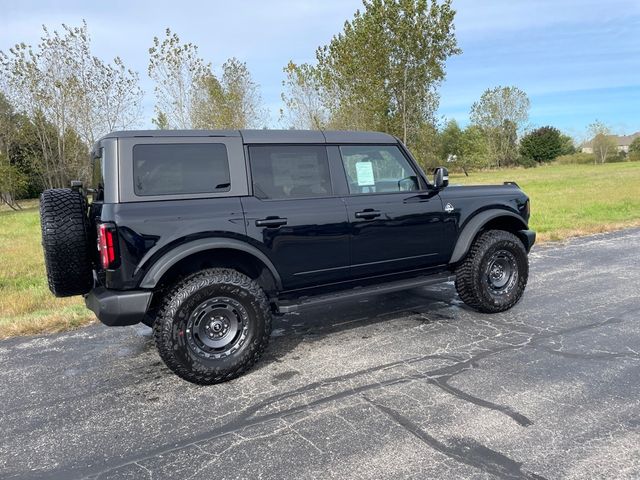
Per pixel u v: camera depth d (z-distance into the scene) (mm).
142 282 3385
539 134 66562
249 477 2482
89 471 2613
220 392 3504
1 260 10570
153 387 3652
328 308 5473
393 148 4605
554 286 6066
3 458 2770
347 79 27750
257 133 3938
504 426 2836
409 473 2438
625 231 10414
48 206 3594
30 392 3637
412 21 26172
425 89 28219
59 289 3664
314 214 3982
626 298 5406
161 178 3523
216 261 3867
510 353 3932
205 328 3609
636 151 64938
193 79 25703
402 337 4434
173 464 2639
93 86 29078
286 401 3299
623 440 2646
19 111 30438
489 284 4941
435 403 3152
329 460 2588
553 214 13094
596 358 3762
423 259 4645
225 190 3715
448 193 4812
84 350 4512
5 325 5254
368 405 3170
